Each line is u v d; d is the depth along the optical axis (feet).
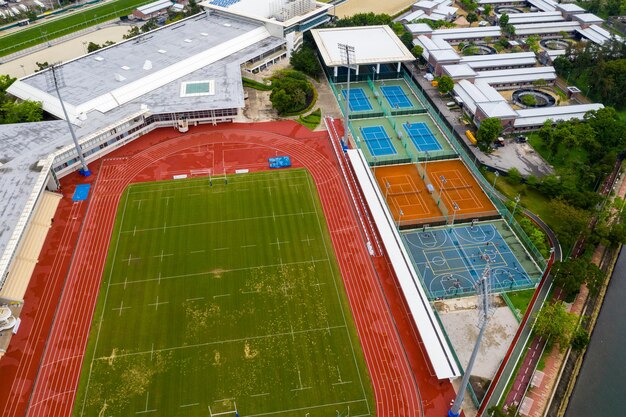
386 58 525.34
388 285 310.86
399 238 330.95
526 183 393.09
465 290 311.06
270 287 307.58
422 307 285.64
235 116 458.91
